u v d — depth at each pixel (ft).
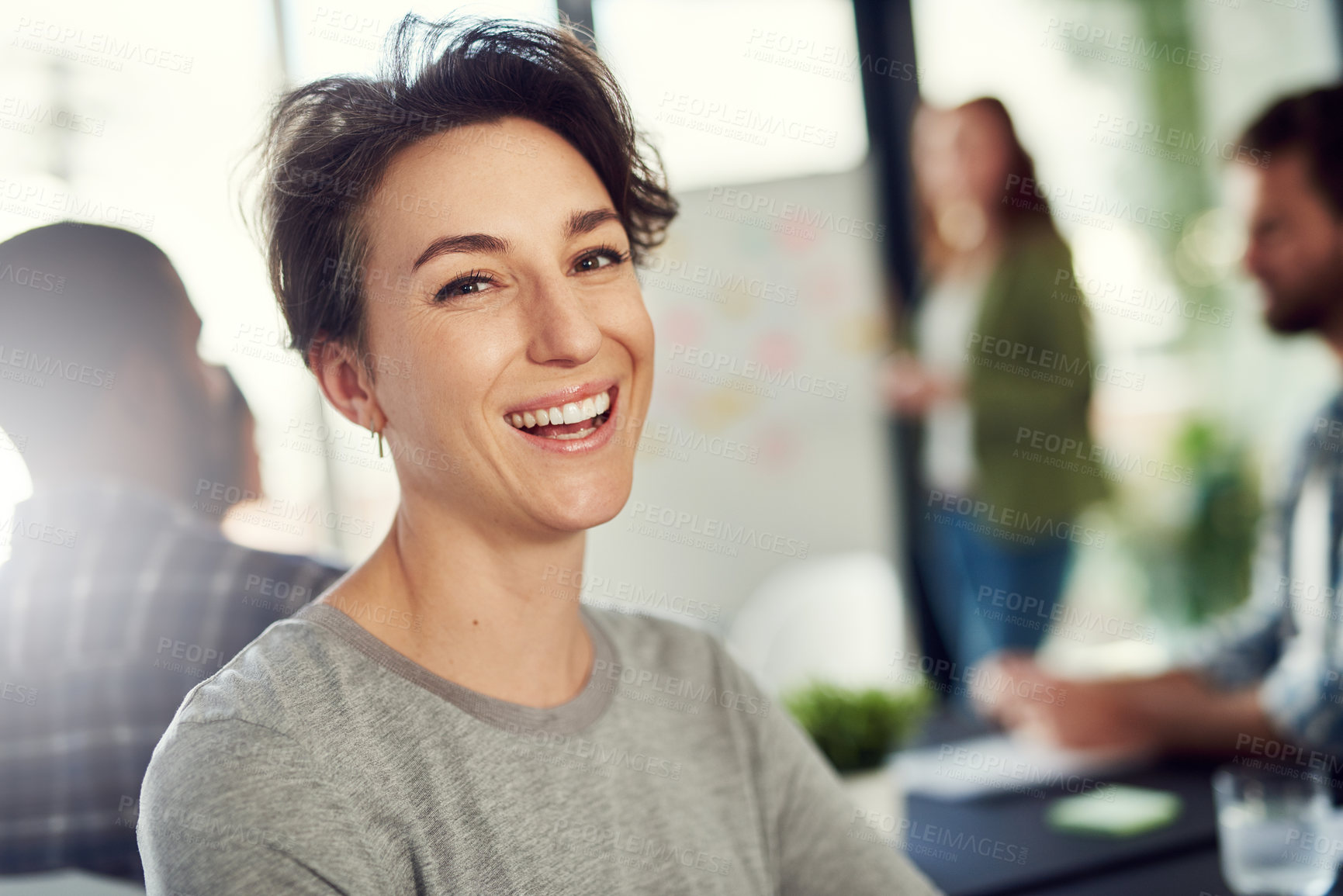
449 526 2.56
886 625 8.74
